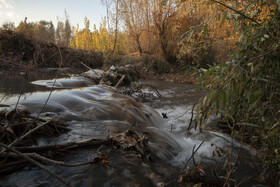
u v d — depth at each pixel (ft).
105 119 12.60
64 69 36.45
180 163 9.08
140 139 9.09
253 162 9.45
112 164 7.63
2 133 7.84
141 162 7.97
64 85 21.93
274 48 6.77
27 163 7.08
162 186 6.63
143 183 6.79
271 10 7.68
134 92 24.17
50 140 8.84
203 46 17.74
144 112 15.37
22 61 34.73
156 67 43.73
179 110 18.67
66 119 11.54
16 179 6.34
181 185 7.11
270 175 7.97
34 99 14.26
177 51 44.57
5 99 14.30
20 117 9.05
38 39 39.63
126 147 8.75
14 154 6.11
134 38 47.67
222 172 8.54
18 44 36.32
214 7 11.62
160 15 44.73
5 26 37.04
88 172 6.96
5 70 29.32
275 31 7.51
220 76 7.94
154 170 7.84
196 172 7.07
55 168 7.02
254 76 7.48
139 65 42.65
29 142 8.23
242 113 9.58
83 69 40.42
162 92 26.55
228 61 7.92
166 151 9.86
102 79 26.05
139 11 46.39
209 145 11.45
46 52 38.29
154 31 47.47
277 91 7.32
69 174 6.77
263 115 7.84
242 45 8.05
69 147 8.22
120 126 11.60
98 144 8.91
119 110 14.28
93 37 61.16
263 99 7.77
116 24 48.21
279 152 6.98
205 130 13.79
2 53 34.04
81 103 14.44
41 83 22.11
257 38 7.76
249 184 7.82
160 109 18.90
